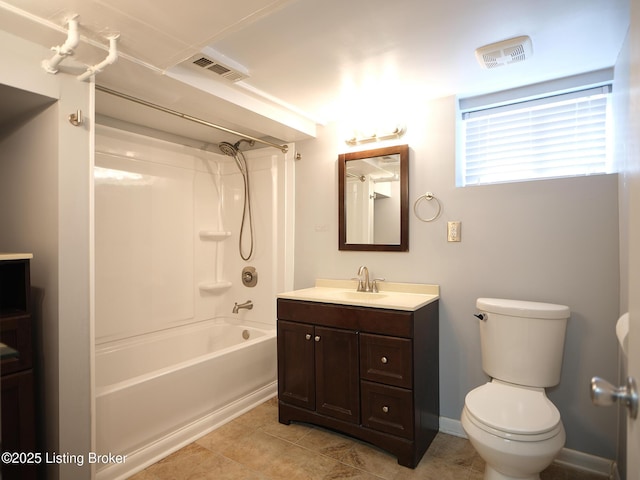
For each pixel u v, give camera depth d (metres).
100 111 2.48
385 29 1.62
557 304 1.99
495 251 2.20
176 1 1.30
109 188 2.63
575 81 2.09
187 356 3.07
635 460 0.69
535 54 1.85
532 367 1.87
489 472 1.61
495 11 1.49
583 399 1.95
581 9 1.48
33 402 1.57
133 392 1.92
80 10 1.34
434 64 1.94
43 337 1.68
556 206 2.03
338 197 2.76
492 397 1.71
